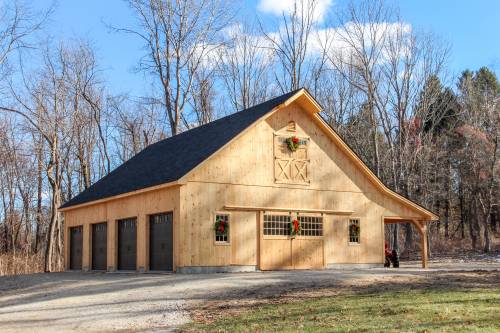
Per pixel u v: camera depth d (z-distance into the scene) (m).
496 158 47.75
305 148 25.78
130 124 51.00
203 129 29.00
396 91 45.50
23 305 16.48
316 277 19.38
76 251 30.95
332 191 26.36
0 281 24.02
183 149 26.81
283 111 25.38
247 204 23.77
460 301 13.24
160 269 23.39
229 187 23.39
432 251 48.72
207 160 22.67
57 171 39.88
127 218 25.97
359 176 27.31
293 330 10.75
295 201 25.17
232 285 17.53
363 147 48.19
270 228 24.38
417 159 49.28
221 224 22.83
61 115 40.62
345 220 26.69
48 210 49.59
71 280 22.27
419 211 28.03
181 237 21.95
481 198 49.97
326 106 47.53
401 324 10.66
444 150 52.69
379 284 17.34
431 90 47.66
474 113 52.88
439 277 19.36
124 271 25.88
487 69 61.97
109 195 26.97
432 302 13.17
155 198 23.77
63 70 42.56
